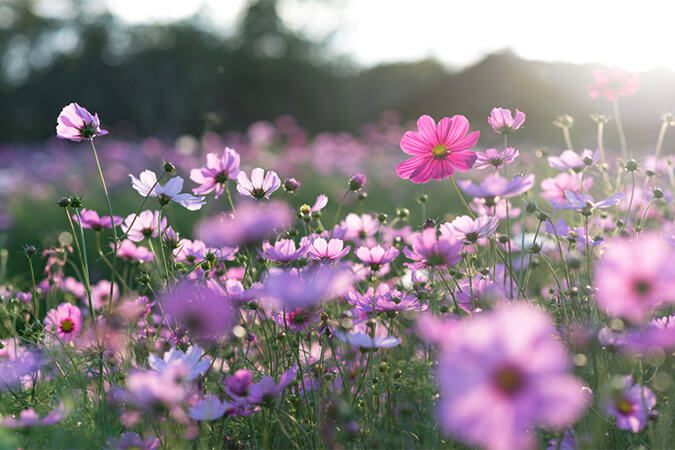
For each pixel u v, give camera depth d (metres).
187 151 5.95
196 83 15.80
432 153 1.38
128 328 1.41
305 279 1.29
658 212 1.65
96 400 1.35
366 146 6.90
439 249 1.27
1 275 1.82
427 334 1.25
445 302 1.45
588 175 1.71
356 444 1.25
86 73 16.17
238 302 1.29
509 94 10.95
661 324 1.26
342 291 1.33
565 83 8.75
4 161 6.94
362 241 1.61
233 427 1.30
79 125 1.40
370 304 1.34
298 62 16.92
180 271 1.41
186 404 1.21
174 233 1.44
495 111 1.40
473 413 0.88
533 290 1.56
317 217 1.56
